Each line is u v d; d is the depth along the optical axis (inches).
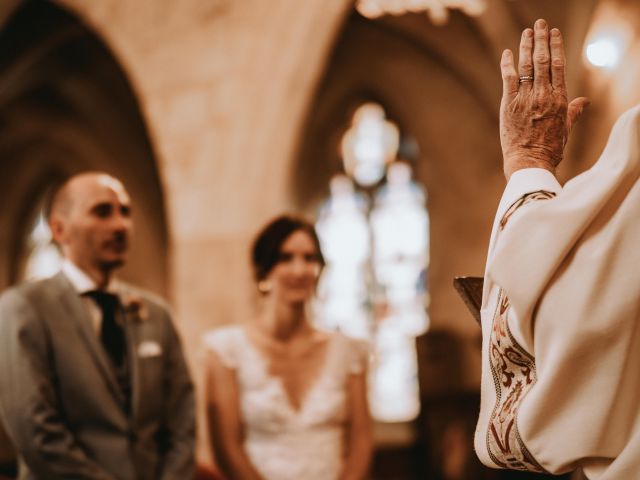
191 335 499.2
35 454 126.3
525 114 67.9
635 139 56.3
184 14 514.3
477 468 495.8
